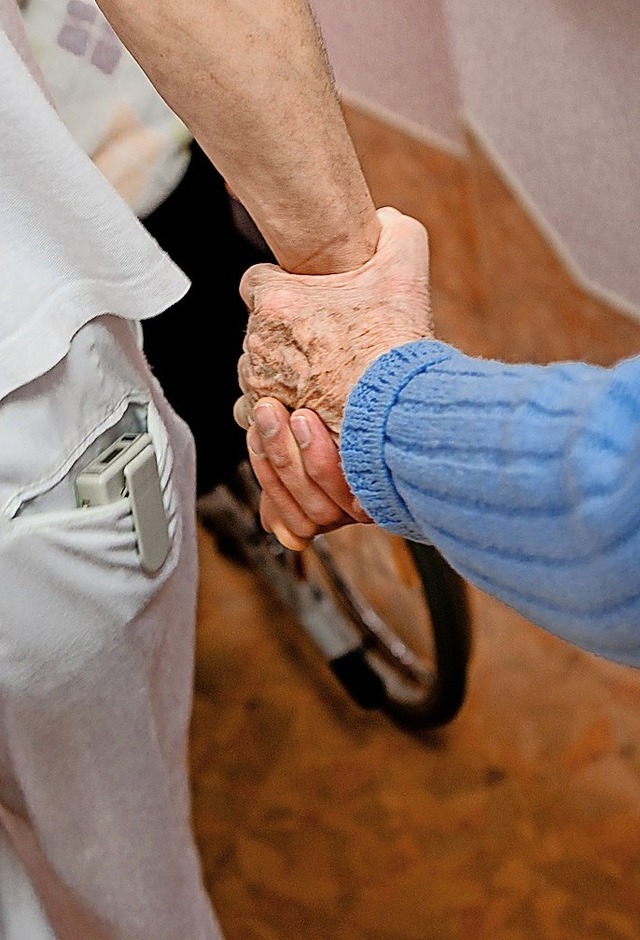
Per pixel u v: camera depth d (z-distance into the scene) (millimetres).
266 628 1433
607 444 338
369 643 1315
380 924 1172
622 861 1184
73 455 491
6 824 625
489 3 1337
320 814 1265
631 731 1286
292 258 633
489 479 396
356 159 613
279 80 550
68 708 550
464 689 1202
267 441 605
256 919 1186
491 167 1533
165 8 516
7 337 443
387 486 487
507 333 1659
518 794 1254
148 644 586
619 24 1130
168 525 555
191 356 837
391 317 585
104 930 707
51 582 484
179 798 716
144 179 702
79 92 667
